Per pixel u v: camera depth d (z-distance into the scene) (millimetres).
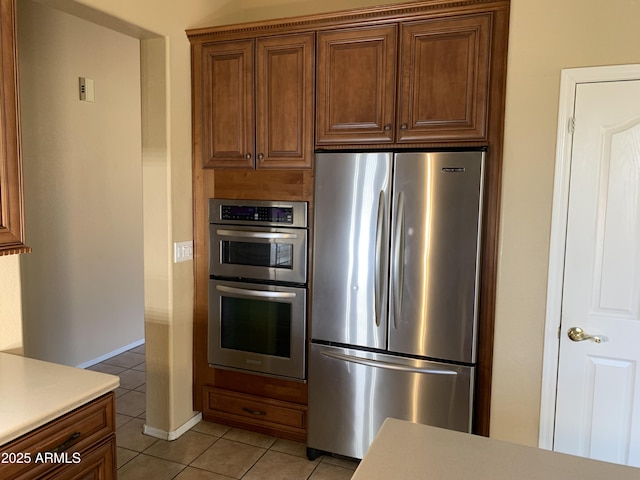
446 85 2438
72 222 3783
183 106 2920
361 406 2631
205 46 2924
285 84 2766
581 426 2217
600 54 2051
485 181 2369
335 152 2592
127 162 4301
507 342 2291
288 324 2859
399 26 2502
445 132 2457
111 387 1619
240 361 2990
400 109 2535
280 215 2824
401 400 2545
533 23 2123
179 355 3000
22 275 3398
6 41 1547
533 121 2162
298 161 2773
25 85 3316
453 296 2418
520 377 2285
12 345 1924
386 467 1130
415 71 2486
